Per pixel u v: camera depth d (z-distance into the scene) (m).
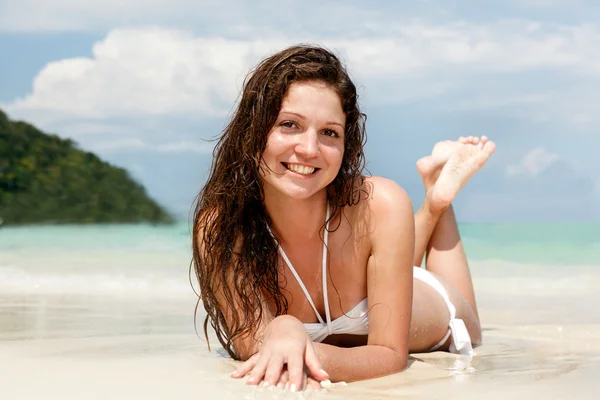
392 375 2.74
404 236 2.81
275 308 2.93
